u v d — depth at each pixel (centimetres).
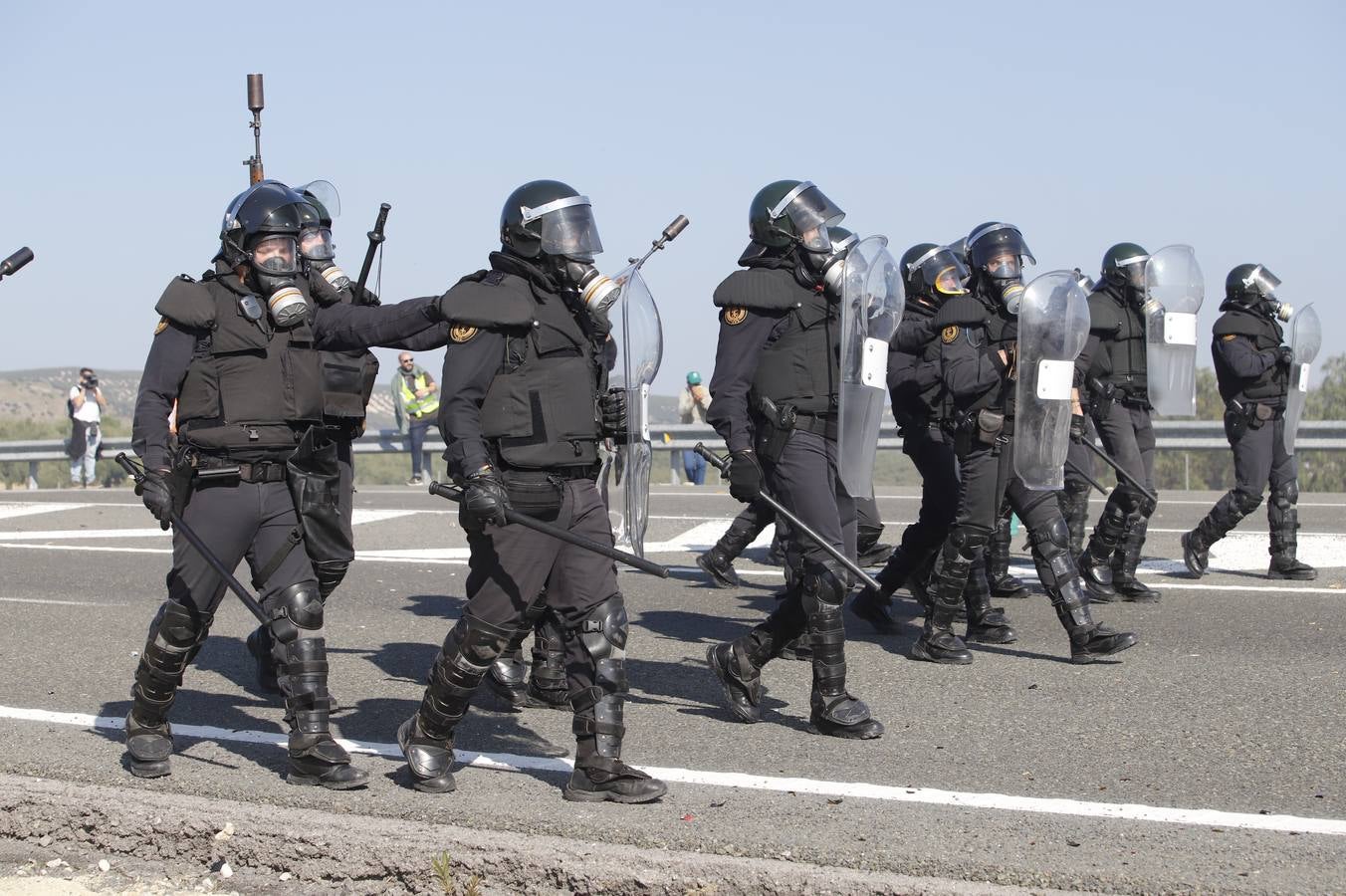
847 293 534
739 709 573
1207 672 661
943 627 688
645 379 533
